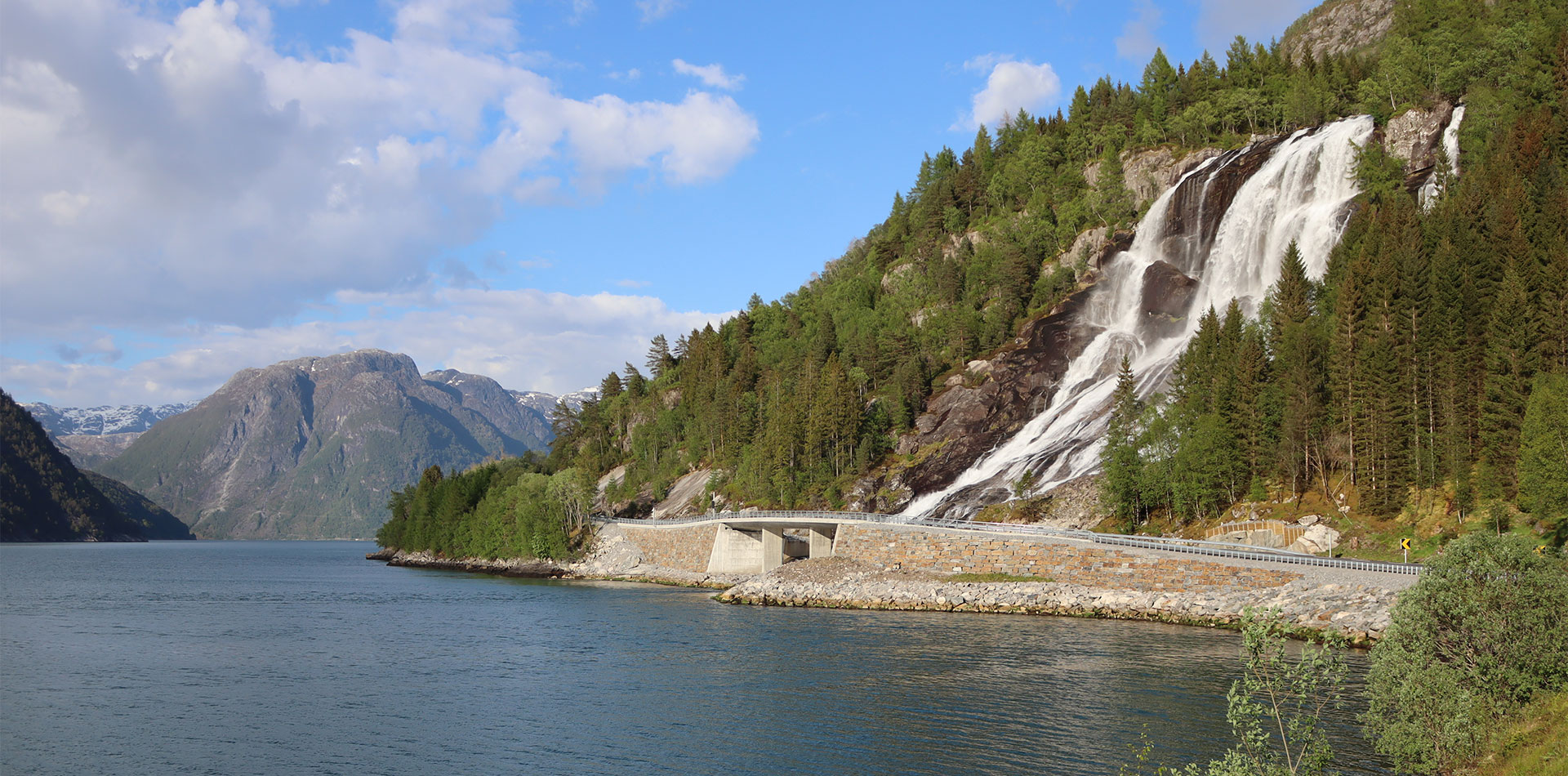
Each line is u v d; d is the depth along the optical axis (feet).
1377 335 388.57
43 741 191.01
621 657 271.90
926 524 408.46
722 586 477.36
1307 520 374.84
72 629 359.66
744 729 188.65
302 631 344.69
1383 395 365.61
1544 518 301.84
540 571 605.31
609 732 190.29
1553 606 128.88
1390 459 360.28
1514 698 126.21
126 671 264.31
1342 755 154.81
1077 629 298.35
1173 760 158.61
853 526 427.74
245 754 181.16
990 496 508.94
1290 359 420.77
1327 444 397.80
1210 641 269.23
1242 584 311.88
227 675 257.55
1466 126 609.42
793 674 238.89
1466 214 447.01
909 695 210.18
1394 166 618.03
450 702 220.43
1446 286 373.20
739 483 631.15
